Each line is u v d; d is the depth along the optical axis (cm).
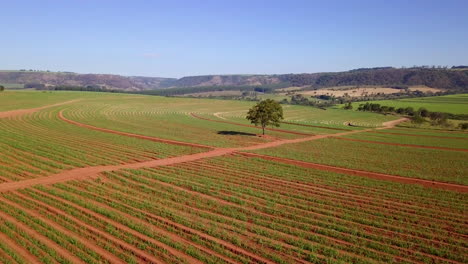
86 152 5481
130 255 2303
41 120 9312
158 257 2295
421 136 9281
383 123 12850
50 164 4612
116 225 2759
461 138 9019
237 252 2388
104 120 10300
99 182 3928
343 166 5084
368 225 2923
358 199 3572
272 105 8006
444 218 3089
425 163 5575
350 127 11081
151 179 4131
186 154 5634
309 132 9456
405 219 3045
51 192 3475
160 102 18588
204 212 3069
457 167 5312
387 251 2458
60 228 2677
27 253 2303
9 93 16788
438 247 2534
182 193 3588
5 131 7188
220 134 8344
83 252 2319
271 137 8112
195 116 13150
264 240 2547
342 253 2398
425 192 3862
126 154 5466
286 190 3834
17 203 3177
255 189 3844
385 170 4925
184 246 2419
